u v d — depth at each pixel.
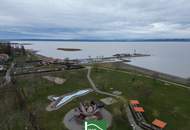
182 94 61.44
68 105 49.75
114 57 177.88
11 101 52.62
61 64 110.31
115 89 64.25
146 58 184.25
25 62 114.12
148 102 53.09
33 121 41.69
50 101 53.03
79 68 98.81
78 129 37.69
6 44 168.50
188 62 158.50
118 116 43.22
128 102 52.00
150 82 74.69
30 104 50.97
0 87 63.47
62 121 41.16
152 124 40.28
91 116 41.41
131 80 76.44
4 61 110.88
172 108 49.31
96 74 85.88
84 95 57.53
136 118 41.97
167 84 73.19
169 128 39.12
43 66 102.06
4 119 42.75
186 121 42.12
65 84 69.56
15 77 75.75
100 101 52.53
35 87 64.75
